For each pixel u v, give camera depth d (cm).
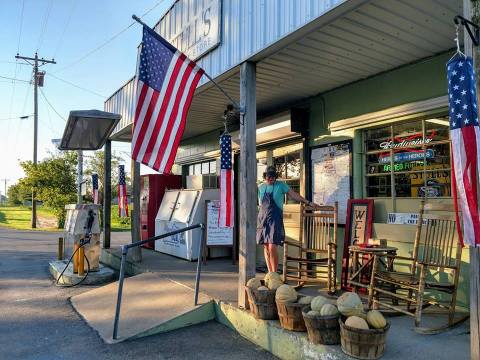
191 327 520
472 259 289
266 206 582
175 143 461
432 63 522
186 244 861
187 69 476
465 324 430
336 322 371
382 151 600
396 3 389
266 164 842
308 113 709
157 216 1010
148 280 685
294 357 402
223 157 513
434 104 512
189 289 604
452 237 459
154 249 1028
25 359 433
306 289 593
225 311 521
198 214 860
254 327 464
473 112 271
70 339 489
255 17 472
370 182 619
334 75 597
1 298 693
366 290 537
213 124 946
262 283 476
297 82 629
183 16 637
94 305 608
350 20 423
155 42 457
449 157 516
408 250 535
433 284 429
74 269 822
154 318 522
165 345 463
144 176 1088
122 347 460
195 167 1173
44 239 1758
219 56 542
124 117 916
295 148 766
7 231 2192
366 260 567
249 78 495
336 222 586
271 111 803
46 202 2316
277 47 452
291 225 719
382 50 503
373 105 597
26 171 2322
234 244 819
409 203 555
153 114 452
